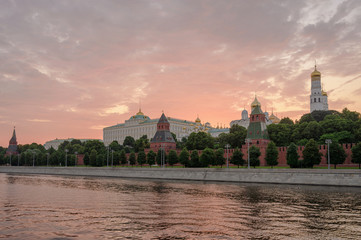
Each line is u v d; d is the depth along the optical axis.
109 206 51.22
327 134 126.12
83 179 114.06
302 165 105.12
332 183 77.19
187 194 64.50
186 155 128.88
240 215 43.00
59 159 183.38
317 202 52.72
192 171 105.12
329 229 35.59
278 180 85.75
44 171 159.75
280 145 137.12
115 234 34.19
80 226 37.78
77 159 183.88
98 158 160.50
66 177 127.50
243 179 92.38
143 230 35.72
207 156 119.25
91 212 46.25
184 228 36.41
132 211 46.66
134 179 112.00
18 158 197.12
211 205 50.88
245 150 121.69
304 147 109.69
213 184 86.88
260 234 33.75
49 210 48.22
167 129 164.00
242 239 32.09
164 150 139.38
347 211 45.09
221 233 34.22
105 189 76.56
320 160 100.88
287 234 33.78
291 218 41.00
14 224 39.03
